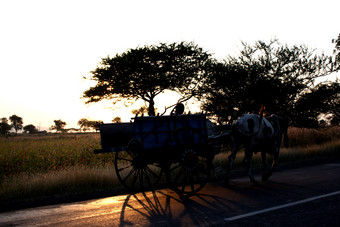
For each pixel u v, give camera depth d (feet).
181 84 93.40
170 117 25.57
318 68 55.93
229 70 60.23
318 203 20.80
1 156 43.65
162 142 25.31
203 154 26.43
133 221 18.07
